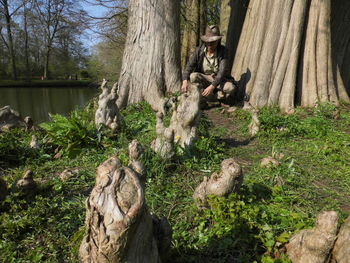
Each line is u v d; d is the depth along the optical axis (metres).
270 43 8.95
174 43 9.20
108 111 6.10
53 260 2.77
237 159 5.27
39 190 3.80
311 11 8.73
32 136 5.77
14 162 5.12
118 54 20.94
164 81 9.19
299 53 8.88
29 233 3.10
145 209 1.85
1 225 3.06
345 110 8.37
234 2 11.59
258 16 9.46
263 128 6.59
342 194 4.02
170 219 3.34
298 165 4.97
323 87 8.69
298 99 8.93
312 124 7.08
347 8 9.92
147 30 9.02
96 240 1.74
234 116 8.18
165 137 4.42
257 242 2.79
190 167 4.54
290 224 3.10
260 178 4.32
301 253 2.42
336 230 2.24
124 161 4.29
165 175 4.29
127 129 6.30
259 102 8.91
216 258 2.75
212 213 3.25
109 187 1.73
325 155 5.39
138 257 1.82
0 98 15.45
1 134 6.01
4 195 3.48
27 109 12.66
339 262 2.18
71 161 5.06
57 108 12.86
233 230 2.90
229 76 9.23
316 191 4.05
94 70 22.03
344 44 10.13
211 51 8.62
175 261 2.67
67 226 3.20
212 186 3.36
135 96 9.19
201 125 6.70
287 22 8.80
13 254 2.78
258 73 9.08
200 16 16.83
